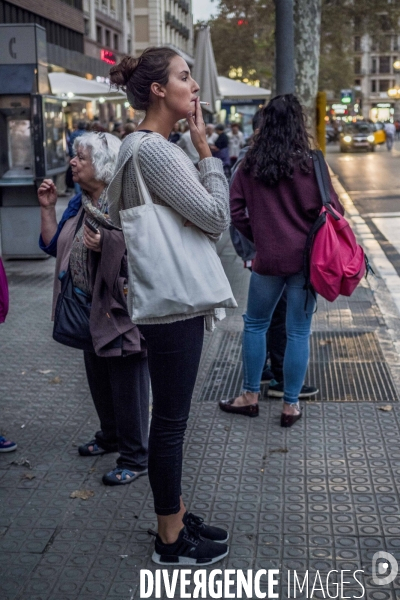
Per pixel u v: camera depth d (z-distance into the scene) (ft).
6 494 12.01
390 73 334.24
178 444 9.73
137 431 12.32
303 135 13.35
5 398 16.19
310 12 41.60
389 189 68.59
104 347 11.71
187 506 11.46
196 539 10.04
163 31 174.70
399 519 11.00
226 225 9.09
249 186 13.79
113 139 11.93
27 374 17.72
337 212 13.43
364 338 20.15
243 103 104.78
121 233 11.55
